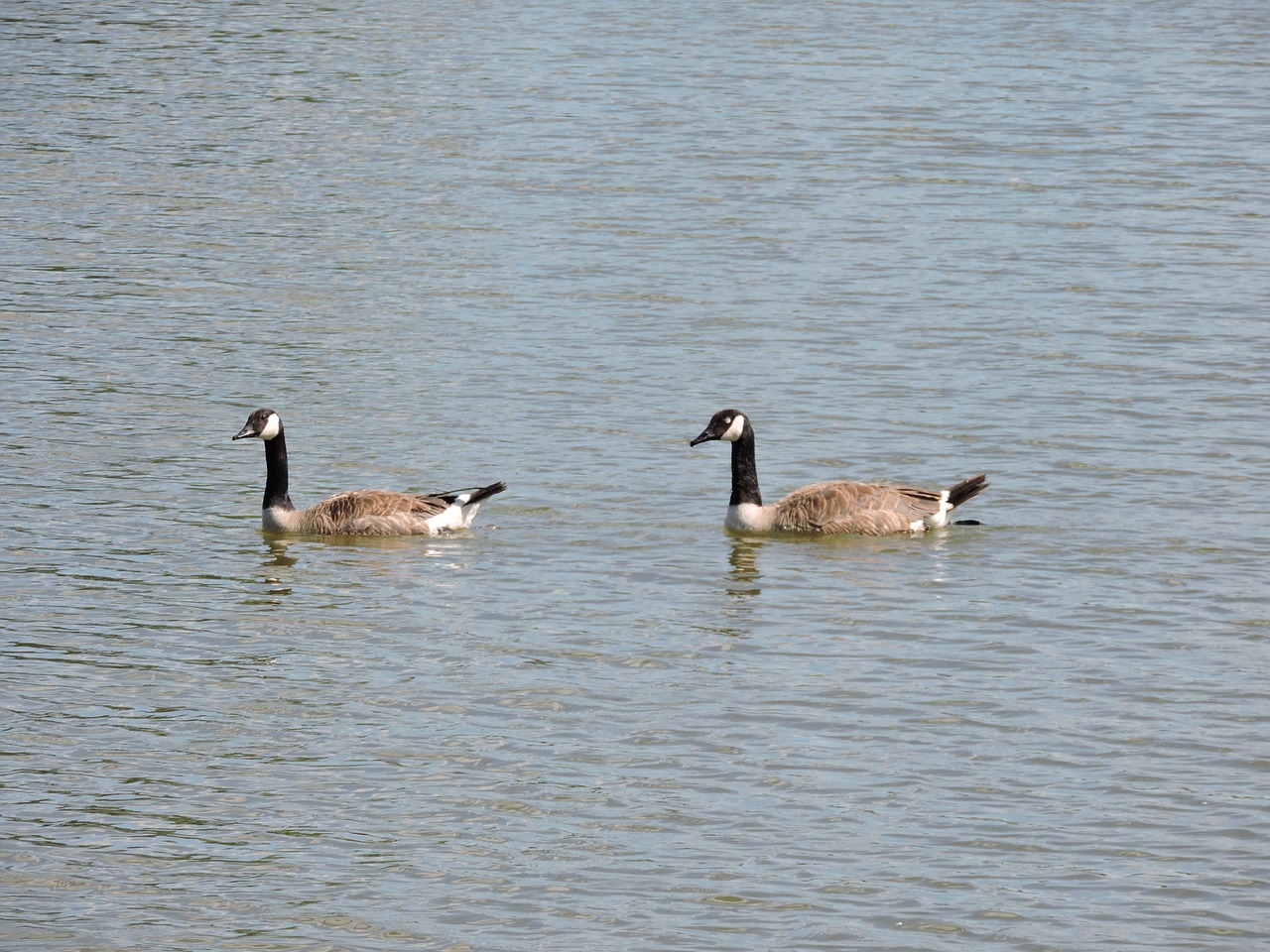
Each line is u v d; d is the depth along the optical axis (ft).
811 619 74.43
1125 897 53.06
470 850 55.72
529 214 144.15
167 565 79.71
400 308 120.67
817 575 79.61
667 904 52.65
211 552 81.51
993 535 84.64
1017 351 112.06
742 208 145.79
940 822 57.41
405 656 70.13
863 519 84.79
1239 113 179.22
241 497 88.99
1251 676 68.59
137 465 92.48
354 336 114.83
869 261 131.75
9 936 50.90
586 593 77.30
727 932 51.24
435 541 83.71
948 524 86.28
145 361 109.40
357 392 104.27
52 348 111.45
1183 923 51.72
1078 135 170.40
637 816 57.72
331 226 140.67
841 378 107.24
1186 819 57.67
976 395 104.32
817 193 150.30
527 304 121.60
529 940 50.80
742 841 56.24
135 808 58.03
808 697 66.64
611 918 51.90
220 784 59.67
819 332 115.85
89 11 231.71
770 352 111.96
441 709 65.51
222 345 112.78
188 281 126.72
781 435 98.12
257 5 237.25
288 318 118.52
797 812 58.03
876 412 101.71
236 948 50.44
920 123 174.50
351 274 128.67
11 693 66.18
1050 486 90.74
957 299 122.72
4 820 57.11
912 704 66.08
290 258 132.57
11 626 72.38
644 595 77.15
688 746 62.69
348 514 83.92
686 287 125.49
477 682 67.77
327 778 60.13
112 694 66.39
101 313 118.93
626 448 95.96
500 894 53.21
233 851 55.57
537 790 59.41
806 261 131.64
